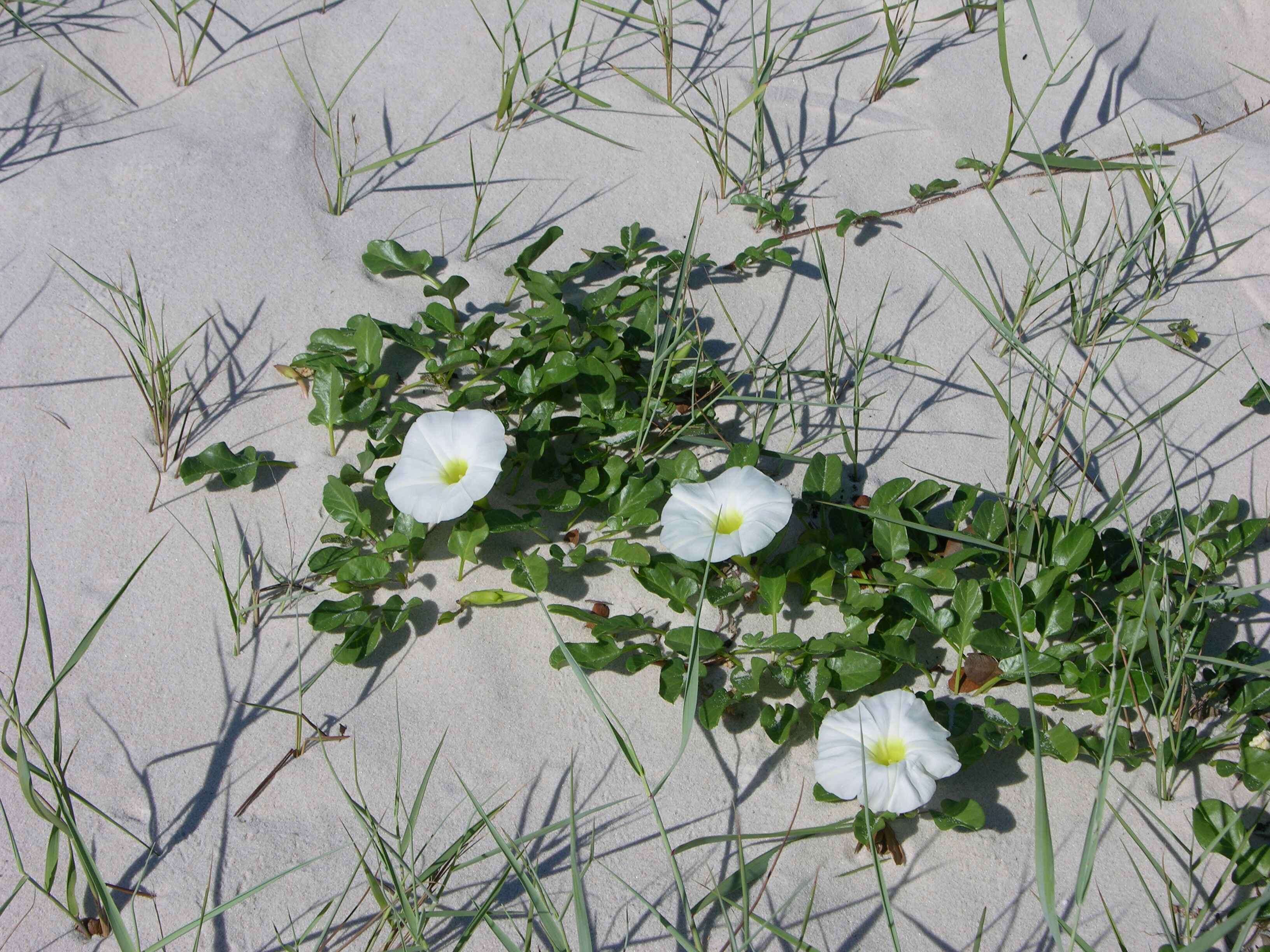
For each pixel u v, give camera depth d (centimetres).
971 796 76
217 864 74
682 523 78
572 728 78
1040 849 67
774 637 77
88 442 85
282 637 80
